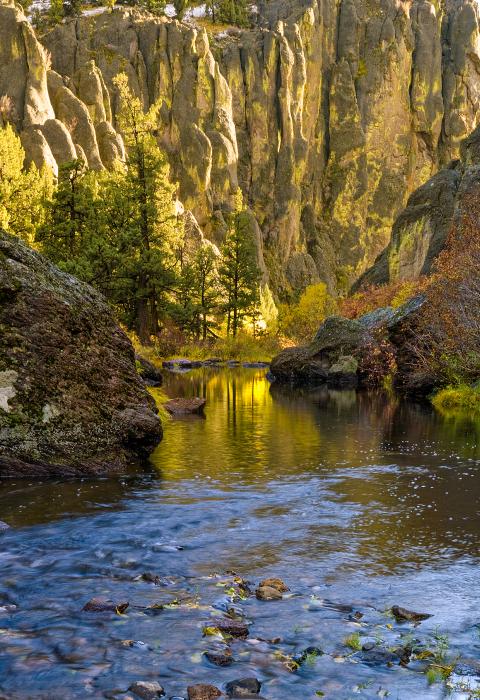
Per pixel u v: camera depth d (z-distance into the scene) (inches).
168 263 2025.1
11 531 246.2
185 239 3260.3
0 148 2341.3
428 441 460.8
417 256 1754.4
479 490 313.7
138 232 1846.7
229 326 2442.2
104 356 383.6
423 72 5949.8
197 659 148.6
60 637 159.2
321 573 205.0
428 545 232.4
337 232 5733.3
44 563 212.5
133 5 5964.6
